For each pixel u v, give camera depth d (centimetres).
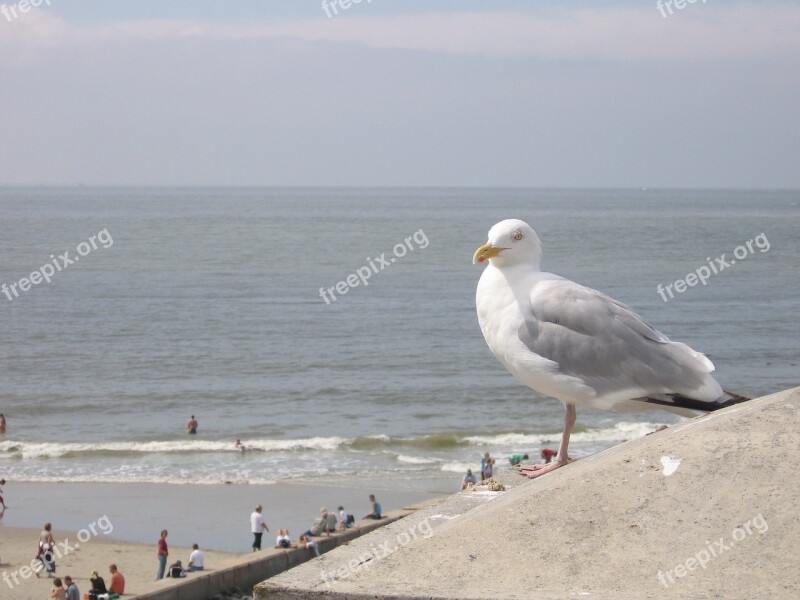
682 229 14125
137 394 3962
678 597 304
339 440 3256
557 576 319
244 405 3806
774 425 354
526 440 3269
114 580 1800
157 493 2688
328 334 5288
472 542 337
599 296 580
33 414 3653
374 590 323
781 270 8694
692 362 556
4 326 5438
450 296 6781
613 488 343
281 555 2002
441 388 4059
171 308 6141
